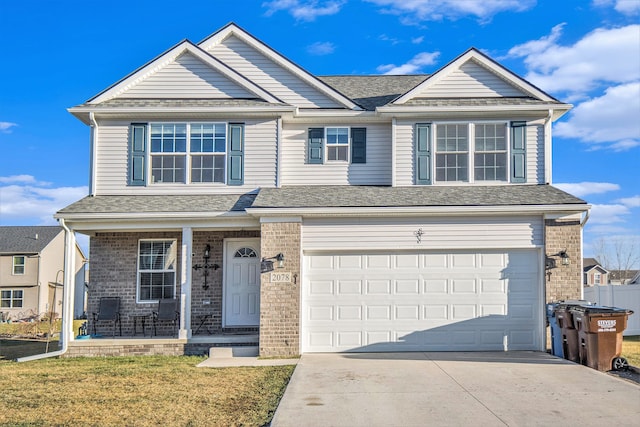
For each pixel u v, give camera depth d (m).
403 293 14.11
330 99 16.16
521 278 14.04
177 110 15.24
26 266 41.50
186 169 15.43
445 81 15.88
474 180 15.34
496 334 13.98
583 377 10.63
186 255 14.37
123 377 11.21
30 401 9.27
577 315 12.13
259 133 15.59
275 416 8.12
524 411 8.30
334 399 9.09
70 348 14.23
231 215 14.12
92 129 15.45
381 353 13.79
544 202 13.66
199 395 9.57
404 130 15.56
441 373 11.12
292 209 13.72
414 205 13.74
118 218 14.11
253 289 15.72
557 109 15.14
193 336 14.73
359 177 15.90
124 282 15.82
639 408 8.45
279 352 13.63
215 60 15.71
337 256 14.20
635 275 54.62
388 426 7.64
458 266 14.12
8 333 26.58
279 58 16.39
